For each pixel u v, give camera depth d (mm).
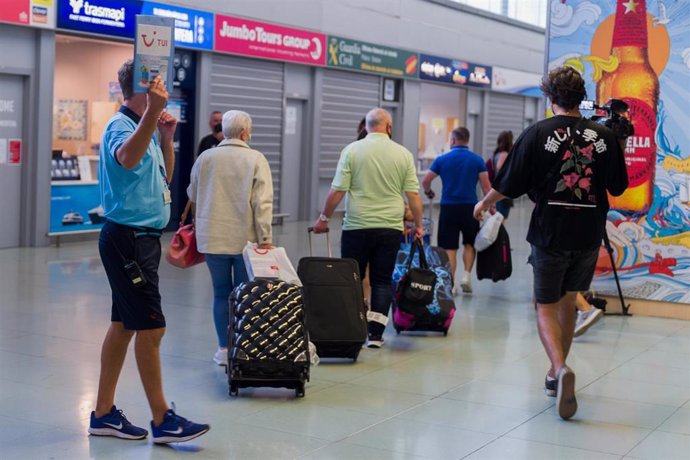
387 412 5465
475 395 5891
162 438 4695
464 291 9953
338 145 18297
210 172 6102
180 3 13930
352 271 6641
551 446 4934
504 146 12336
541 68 26859
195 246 6227
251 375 5582
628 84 8789
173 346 6977
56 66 14922
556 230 5520
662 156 8719
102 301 8609
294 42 16438
